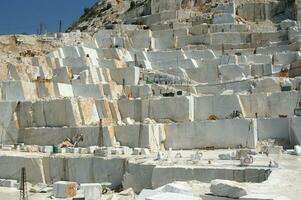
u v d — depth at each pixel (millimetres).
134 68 51125
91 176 35156
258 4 69500
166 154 36062
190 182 22938
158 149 40125
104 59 56344
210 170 27328
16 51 59250
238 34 60938
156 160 32594
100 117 44875
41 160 36688
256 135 39656
